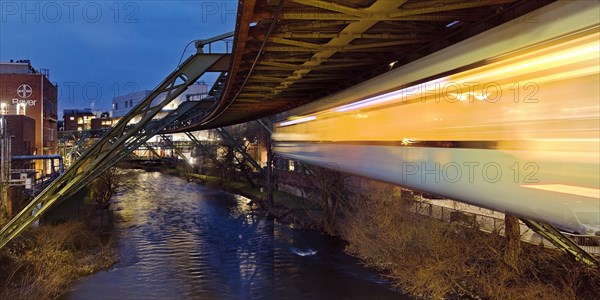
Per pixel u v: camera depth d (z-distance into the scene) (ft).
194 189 171.94
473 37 22.76
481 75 21.83
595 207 15.31
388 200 69.82
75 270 63.62
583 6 15.88
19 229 54.39
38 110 137.59
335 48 30.66
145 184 189.98
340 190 87.35
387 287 57.72
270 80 44.21
